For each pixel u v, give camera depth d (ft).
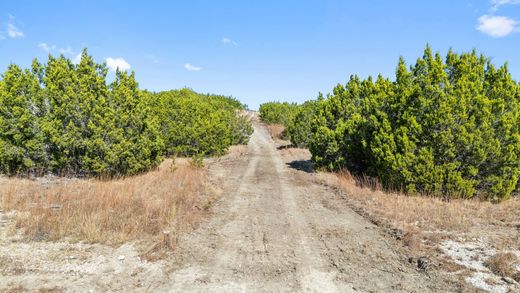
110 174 52.85
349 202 41.45
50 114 49.88
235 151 109.70
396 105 46.73
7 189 37.96
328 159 65.51
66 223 27.55
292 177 62.75
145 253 23.66
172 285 19.43
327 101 71.61
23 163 49.65
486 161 40.19
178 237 27.25
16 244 24.26
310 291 18.99
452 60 44.57
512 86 42.24
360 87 71.72
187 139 90.38
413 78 47.75
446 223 30.45
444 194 41.70
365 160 56.80
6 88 49.52
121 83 55.72
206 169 69.26
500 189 40.04
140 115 55.67
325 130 65.31
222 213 36.17
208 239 27.50
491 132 39.11
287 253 24.73
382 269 21.99
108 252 23.73
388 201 39.04
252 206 39.78
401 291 19.03
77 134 49.39
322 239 27.91
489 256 23.45
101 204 33.14
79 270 20.89
